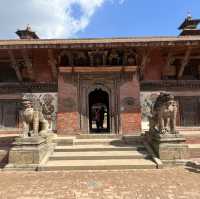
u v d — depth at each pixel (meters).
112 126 15.23
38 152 10.16
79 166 9.80
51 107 15.29
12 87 15.52
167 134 10.82
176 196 6.57
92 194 6.80
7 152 11.07
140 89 15.45
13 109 15.41
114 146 12.35
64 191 7.09
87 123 15.20
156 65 15.70
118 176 8.70
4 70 15.77
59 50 15.00
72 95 15.32
